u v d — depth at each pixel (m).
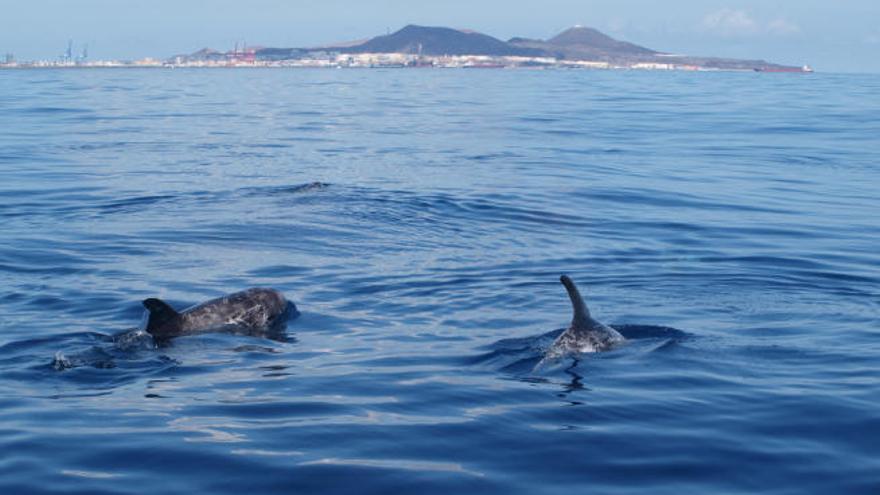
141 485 7.26
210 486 7.23
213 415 8.77
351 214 20.45
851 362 10.47
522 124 46.22
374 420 8.62
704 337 11.44
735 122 47.84
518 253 16.92
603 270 15.55
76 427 8.46
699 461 7.72
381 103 65.75
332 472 7.46
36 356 10.73
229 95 76.75
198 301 13.53
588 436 8.24
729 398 9.24
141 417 8.72
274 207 21.31
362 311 12.95
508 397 9.25
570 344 10.75
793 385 9.66
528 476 7.42
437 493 7.10
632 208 21.88
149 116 50.75
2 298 13.58
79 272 15.28
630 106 61.81
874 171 29.23
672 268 15.73
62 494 7.12
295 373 10.12
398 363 10.47
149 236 18.17
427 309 13.02
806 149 35.28
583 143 36.97
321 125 45.69
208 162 30.59
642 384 9.65
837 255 16.86
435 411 8.86
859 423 8.56
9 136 37.81
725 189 25.05
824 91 85.56
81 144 35.38
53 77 126.38
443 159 31.52
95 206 21.56
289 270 15.52
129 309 13.02
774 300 13.59
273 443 8.06
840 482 7.32
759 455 7.85
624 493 7.12
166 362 10.52
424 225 19.50
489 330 11.91
